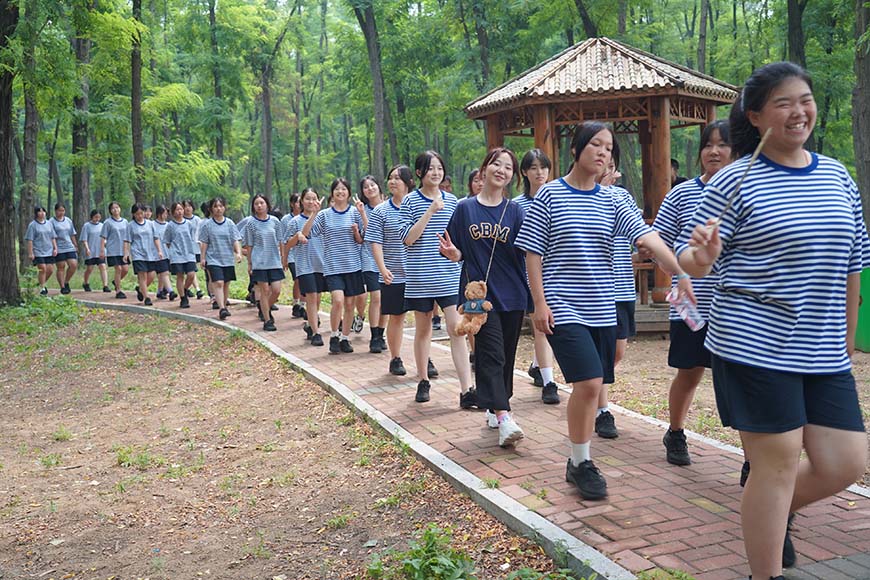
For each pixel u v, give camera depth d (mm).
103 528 5312
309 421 7531
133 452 7082
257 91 39531
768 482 3195
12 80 16391
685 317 3678
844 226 3125
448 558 4137
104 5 18609
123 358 11656
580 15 24312
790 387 3141
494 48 31438
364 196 10234
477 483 5070
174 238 15891
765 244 3152
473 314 5559
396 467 5910
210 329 13422
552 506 4605
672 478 5070
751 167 3232
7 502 5887
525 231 4703
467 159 39562
